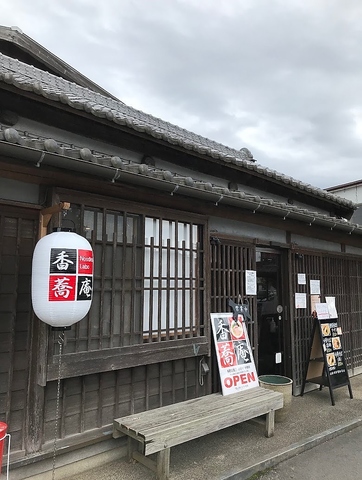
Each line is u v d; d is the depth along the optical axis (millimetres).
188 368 4383
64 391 3330
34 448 3125
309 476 3602
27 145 2682
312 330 6152
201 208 4570
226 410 3852
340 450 4156
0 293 3096
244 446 4082
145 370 3955
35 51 6605
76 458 3459
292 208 5203
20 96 3750
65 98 3652
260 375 5652
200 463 3697
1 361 3064
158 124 6969
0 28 6297
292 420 4879
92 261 3045
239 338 4859
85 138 4531
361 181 14242
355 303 7680
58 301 2805
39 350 3150
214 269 4883
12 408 3096
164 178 3580
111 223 3705
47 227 3242
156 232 4090
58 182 3312
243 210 4852
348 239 7371
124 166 3252
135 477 3414
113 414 3660
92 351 3396
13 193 3172
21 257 3229
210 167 5922
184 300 4262
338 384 5773
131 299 3779
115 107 6238
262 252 5934
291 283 6148
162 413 3717
